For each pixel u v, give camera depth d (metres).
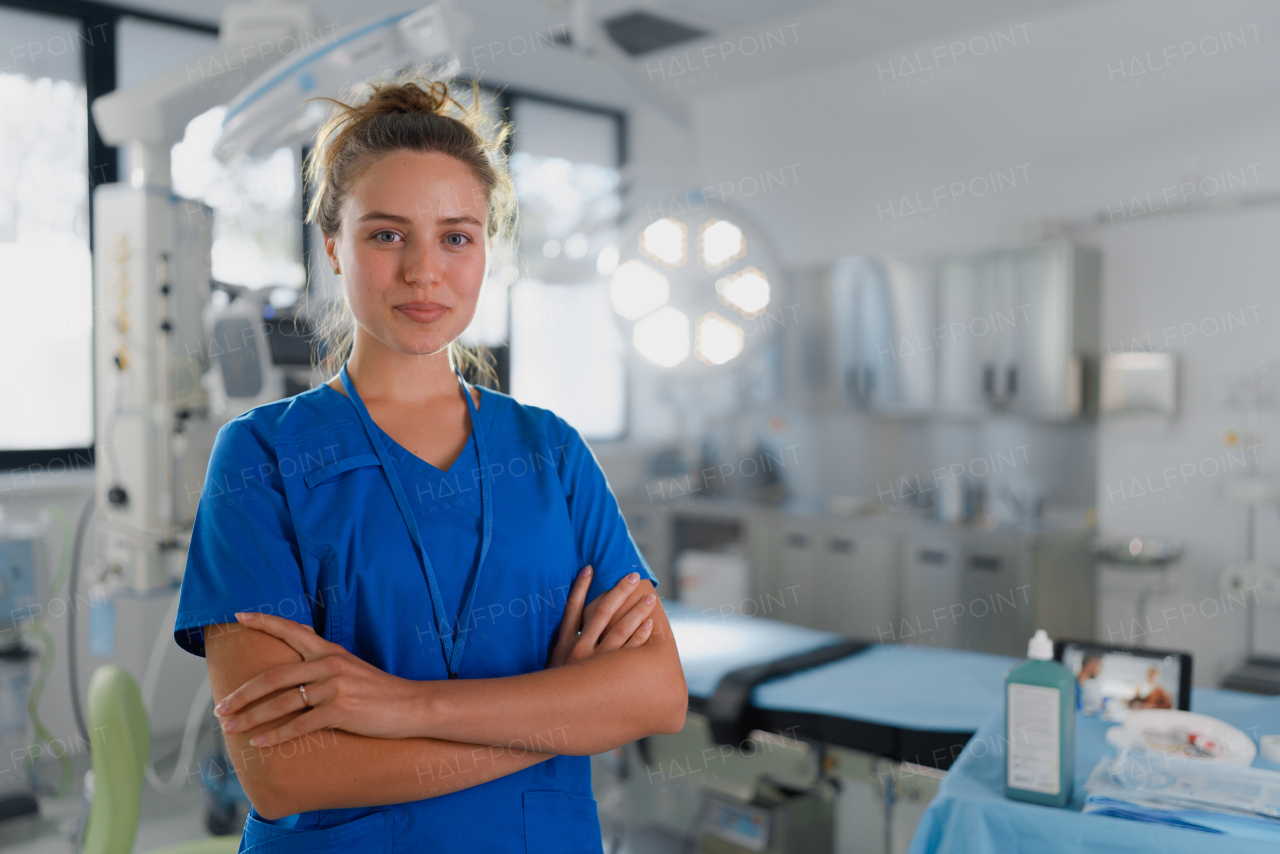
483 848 0.95
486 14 4.05
